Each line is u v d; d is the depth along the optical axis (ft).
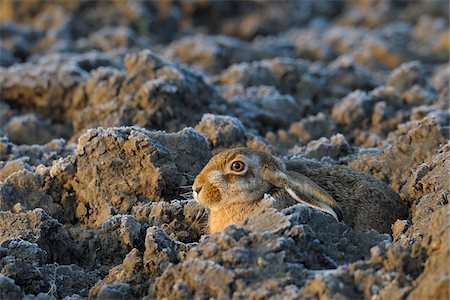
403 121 75.31
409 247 43.24
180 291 39.11
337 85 88.02
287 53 111.55
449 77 93.71
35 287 44.98
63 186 55.83
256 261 39.99
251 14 133.49
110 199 54.34
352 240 44.75
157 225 51.78
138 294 43.14
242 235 41.81
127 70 75.10
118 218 50.80
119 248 50.42
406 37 125.59
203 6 130.21
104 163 55.06
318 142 64.95
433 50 121.19
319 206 47.50
